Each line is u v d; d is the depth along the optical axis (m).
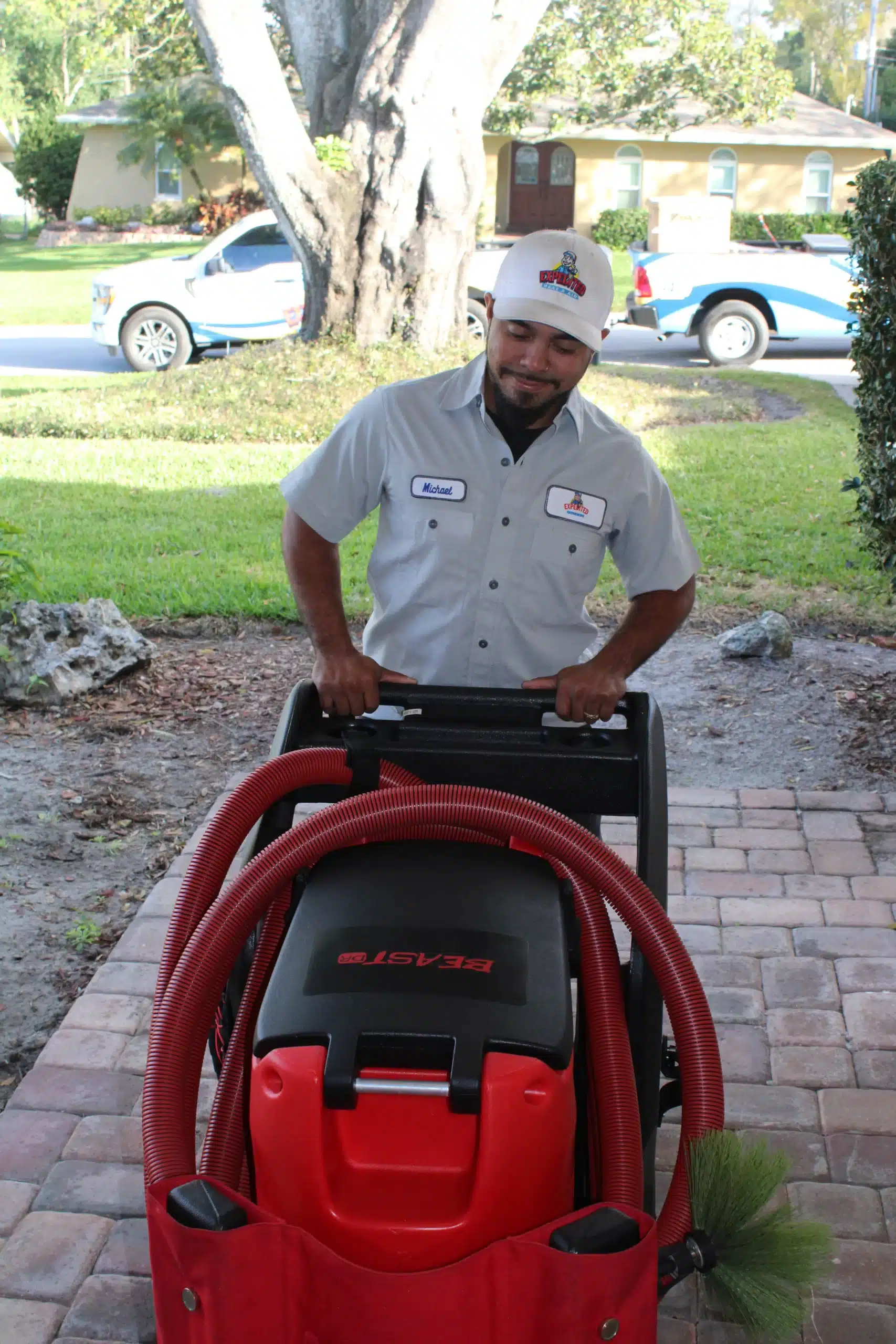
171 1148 1.86
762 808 4.70
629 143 37.81
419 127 13.28
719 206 17.89
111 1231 2.70
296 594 2.69
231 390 13.39
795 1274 1.85
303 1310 1.62
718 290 17.67
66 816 4.70
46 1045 3.31
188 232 37.78
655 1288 1.64
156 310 16.75
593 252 2.35
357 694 2.49
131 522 8.79
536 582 2.67
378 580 2.78
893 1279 2.58
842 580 7.53
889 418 6.85
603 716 2.50
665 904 2.27
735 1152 1.90
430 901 2.01
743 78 31.06
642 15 29.72
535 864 2.16
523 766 2.44
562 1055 1.77
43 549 7.96
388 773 2.43
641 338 21.97
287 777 2.29
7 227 48.94
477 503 2.62
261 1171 1.74
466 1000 1.80
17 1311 2.50
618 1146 1.93
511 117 31.33
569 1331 1.59
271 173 13.22
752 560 7.94
